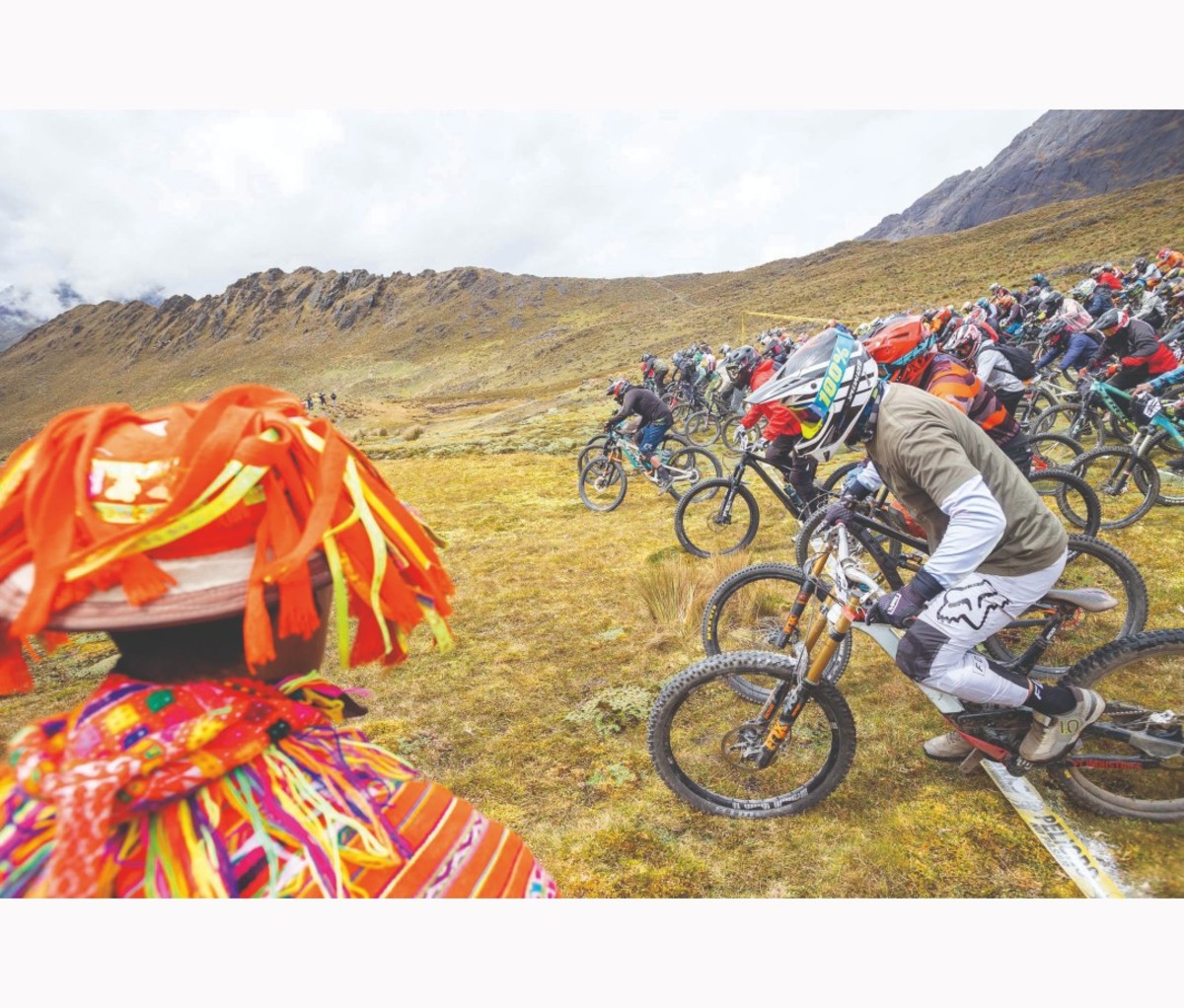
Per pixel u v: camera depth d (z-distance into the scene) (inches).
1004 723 93.3
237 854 24.5
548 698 139.3
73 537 24.0
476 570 229.3
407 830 28.5
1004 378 195.5
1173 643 91.5
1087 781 94.3
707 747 115.3
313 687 31.5
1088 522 177.9
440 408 2571.4
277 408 29.9
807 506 197.0
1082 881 83.0
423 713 137.2
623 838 98.2
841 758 97.6
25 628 22.7
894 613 84.7
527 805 107.6
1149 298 392.2
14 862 23.2
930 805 98.7
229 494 24.2
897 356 155.0
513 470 432.8
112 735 23.8
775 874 89.7
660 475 293.7
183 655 28.2
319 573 26.9
